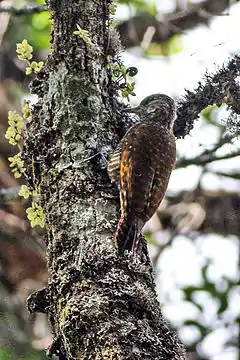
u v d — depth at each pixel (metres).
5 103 16.33
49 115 8.39
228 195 16.70
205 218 16.81
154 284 7.71
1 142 15.70
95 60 8.58
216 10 17.81
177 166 15.30
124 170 8.51
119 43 9.06
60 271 7.37
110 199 7.93
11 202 14.96
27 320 13.41
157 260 15.77
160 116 9.62
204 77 9.88
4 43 16.75
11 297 14.10
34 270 14.82
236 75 9.84
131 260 7.31
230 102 9.98
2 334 12.57
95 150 8.12
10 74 16.78
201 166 15.59
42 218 8.16
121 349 6.46
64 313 6.98
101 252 7.28
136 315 6.86
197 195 16.62
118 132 8.77
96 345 6.61
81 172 7.95
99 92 8.52
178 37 17.81
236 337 14.97
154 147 9.01
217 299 15.38
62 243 7.52
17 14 15.50
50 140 8.29
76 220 7.59
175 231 16.42
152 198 8.74
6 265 14.66
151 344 6.57
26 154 8.47
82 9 8.70
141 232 8.42
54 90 8.42
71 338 6.81
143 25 17.45
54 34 8.74
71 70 8.45
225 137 14.84
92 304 6.85
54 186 7.94
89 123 8.28
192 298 15.33
